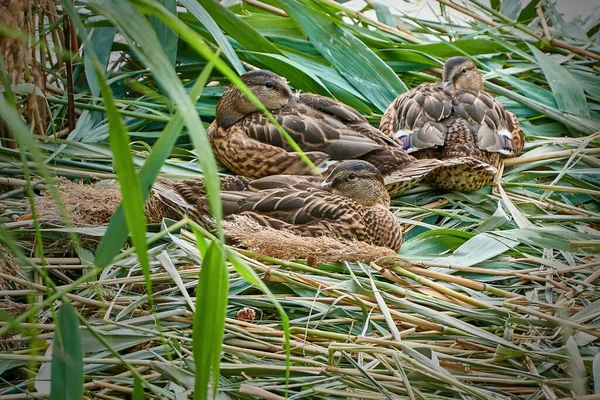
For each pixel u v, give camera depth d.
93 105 11.53
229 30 12.82
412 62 13.83
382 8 15.17
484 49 14.14
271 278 8.50
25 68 8.44
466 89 12.23
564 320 7.52
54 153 10.16
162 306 7.93
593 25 15.95
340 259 8.80
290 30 13.81
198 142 3.70
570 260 9.22
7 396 6.40
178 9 14.78
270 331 7.61
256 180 10.05
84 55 12.42
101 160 10.89
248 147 11.26
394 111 12.12
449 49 13.92
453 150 11.25
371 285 8.41
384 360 7.07
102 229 9.02
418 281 8.73
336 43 13.13
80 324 7.49
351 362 7.08
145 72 12.33
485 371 7.32
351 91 12.78
